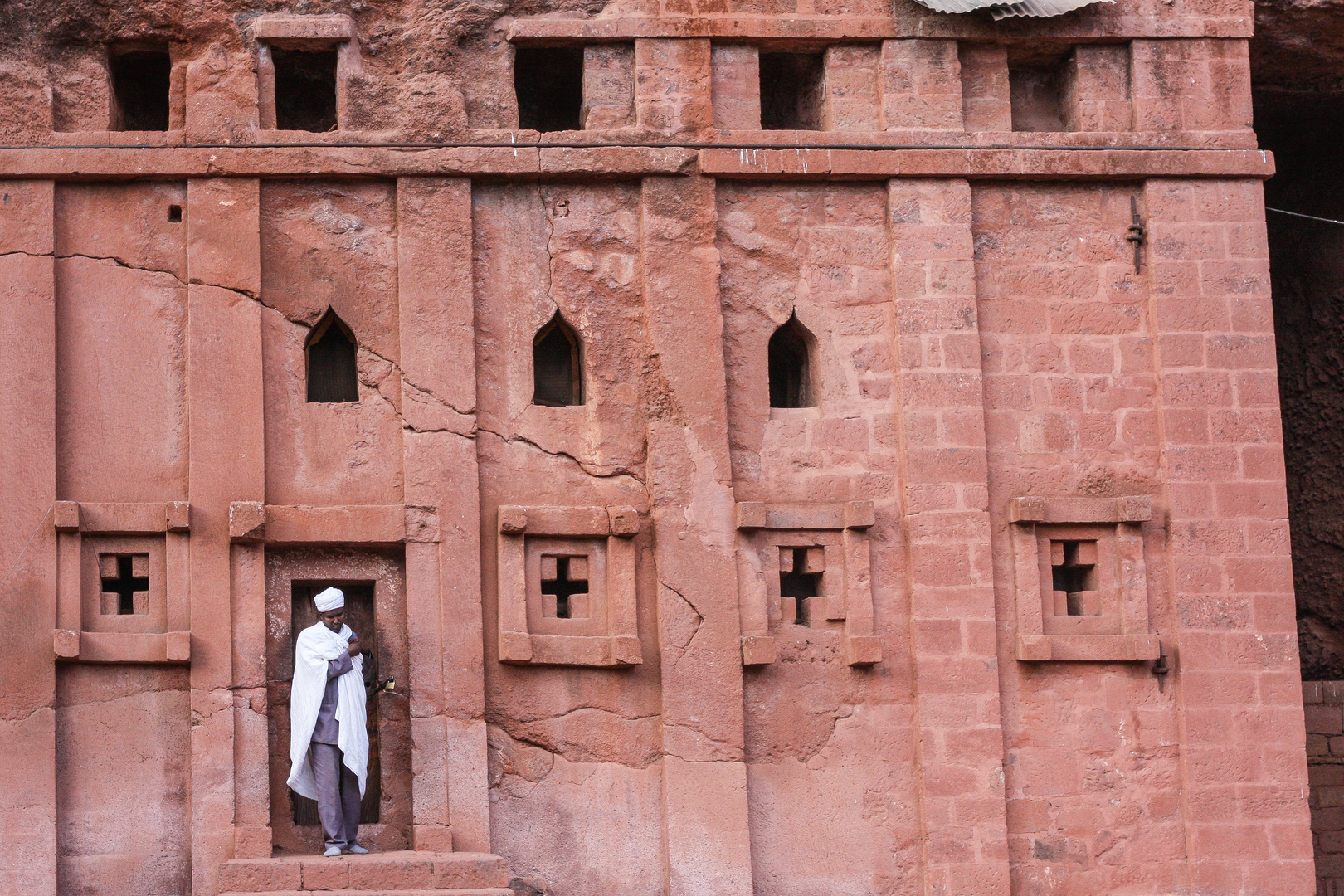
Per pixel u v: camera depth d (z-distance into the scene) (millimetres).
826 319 14156
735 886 13133
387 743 13344
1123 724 13789
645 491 13758
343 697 12812
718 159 14055
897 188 14227
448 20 14125
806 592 14031
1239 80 14672
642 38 14250
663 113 14156
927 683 13586
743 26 14305
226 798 12859
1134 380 14266
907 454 13875
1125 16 14617
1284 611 13914
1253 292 14359
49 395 13227
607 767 13328
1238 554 13969
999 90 14586
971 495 13844
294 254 13734
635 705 13430
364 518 13328
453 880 12422
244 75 13867
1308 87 16078
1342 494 17516
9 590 12938
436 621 13273
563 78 14875
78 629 12938
